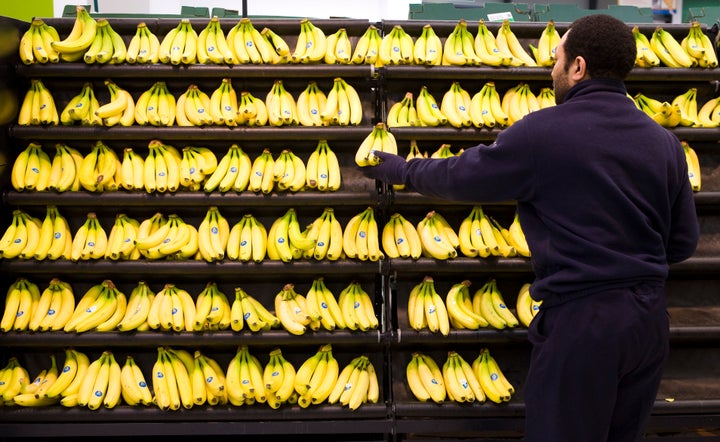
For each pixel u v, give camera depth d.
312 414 2.59
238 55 2.75
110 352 2.71
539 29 2.97
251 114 2.69
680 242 1.93
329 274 2.87
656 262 1.76
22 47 2.72
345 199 2.73
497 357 2.85
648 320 1.72
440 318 2.66
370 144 2.61
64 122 2.75
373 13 5.74
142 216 2.90
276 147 2.90
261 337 2.65
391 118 2.84
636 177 1.74
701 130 2.78
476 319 2.66
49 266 2.66
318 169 2.77
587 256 1.72
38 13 3.78
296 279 2.88
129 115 2.76
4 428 2.56
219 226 2.78
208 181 2.72
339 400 2.64
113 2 4.84
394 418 2.62
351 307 2.74
